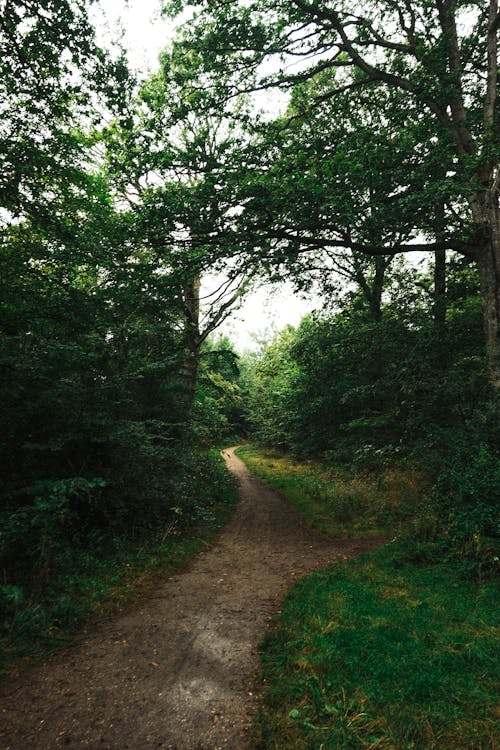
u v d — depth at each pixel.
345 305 18.47
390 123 12.40
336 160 8.74
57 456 7.14
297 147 10.52
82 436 7.00
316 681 3.57
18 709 3.34
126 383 8.11
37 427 7.00
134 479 8.05
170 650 4.30
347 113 13.67
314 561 7.32
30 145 8.24
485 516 6.70
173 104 11.19
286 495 14.21
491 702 3.25
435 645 4.15
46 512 5.67
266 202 8.99
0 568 5.24
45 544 5.56
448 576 5.99
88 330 8.66
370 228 9.39
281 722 3.10
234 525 10.23
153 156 9.81
